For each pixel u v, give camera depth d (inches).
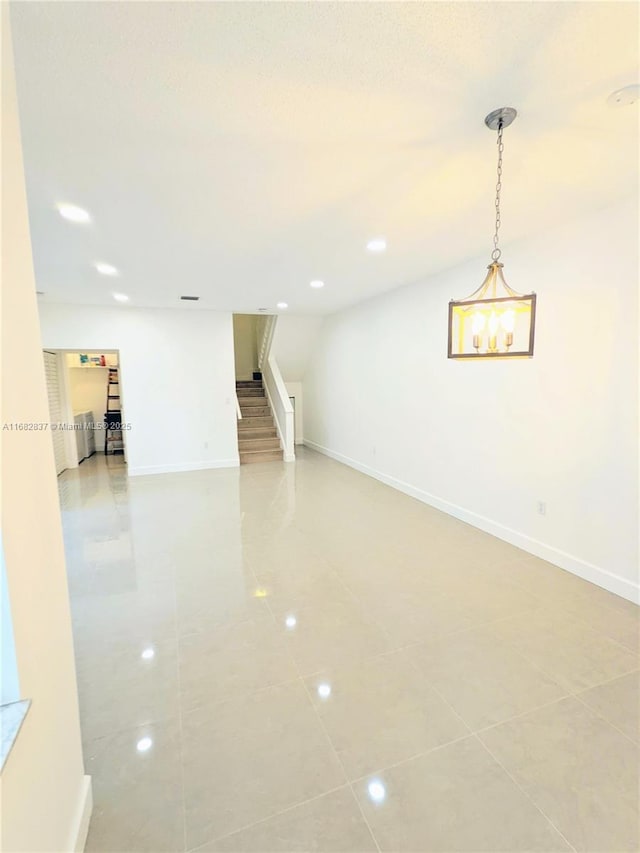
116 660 84.0
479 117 64.0
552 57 51.4
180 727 67.6
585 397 110.9
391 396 207.0
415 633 91.5
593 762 60.6
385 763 60.9
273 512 177.0
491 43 49.1
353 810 54.3
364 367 231.9
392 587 111.9
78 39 47.1
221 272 156.6
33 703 38.8
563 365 116.3
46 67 51.3
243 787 57.5
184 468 261.3
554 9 44.5
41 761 40.4
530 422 128.8
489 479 147.4
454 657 83.5
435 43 48.8
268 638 90.6
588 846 49.8
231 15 44.5
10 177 38.5
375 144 71.2
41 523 43.4
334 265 149.0
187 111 61.2
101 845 50.4
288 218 103.9
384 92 57.5
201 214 100.3
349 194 90.9
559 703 71.6
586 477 112.3
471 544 139.8
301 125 65.3
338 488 213.6
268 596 108.2
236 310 255.1
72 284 173.6
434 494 179.6
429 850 49.7
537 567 122.4
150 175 80.8
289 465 270.1
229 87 55.9
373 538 146.4
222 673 80.0
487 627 93.4
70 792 48.3
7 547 35.2
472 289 147.2
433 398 174.7
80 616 100.0
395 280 175.0
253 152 73.1
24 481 39.4
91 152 72.2
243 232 113.4
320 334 288.8
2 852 31.7
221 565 127.0
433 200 94.9
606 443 106.6
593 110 62.3
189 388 257.0
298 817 53.6
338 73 53.6
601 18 45.8
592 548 112.1
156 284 175.5
